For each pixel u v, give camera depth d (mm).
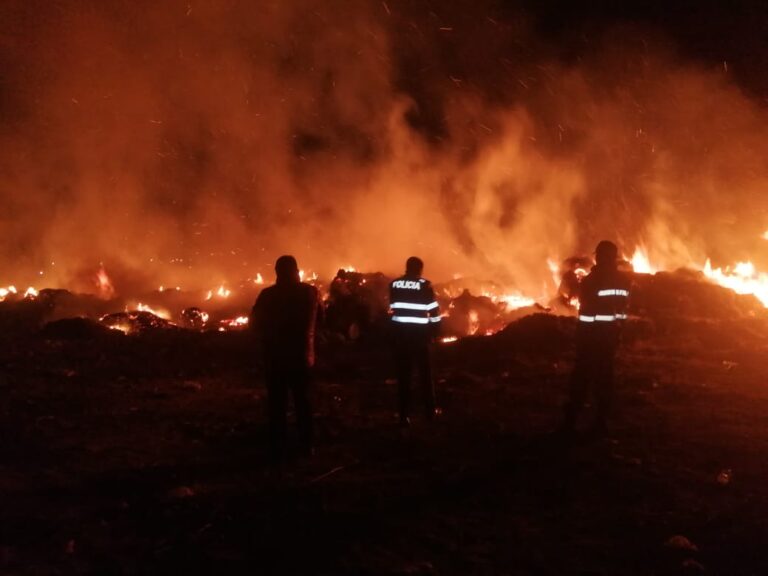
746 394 9797
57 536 5828
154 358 13742
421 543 5645
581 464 7277
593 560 5355
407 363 8797
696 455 7492
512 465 7273
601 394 8203
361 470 7309
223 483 7000
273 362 7562
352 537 5734
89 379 11891
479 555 5445
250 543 5676
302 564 5320
